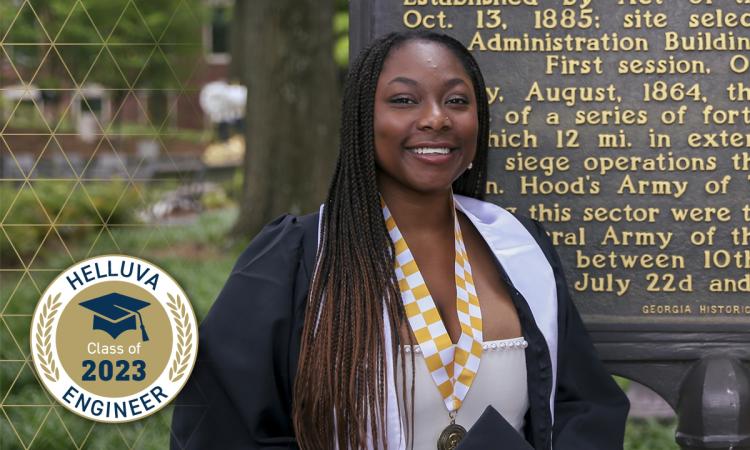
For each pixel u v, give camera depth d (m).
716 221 3.77
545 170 3.79
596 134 3.78
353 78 2.98
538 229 3.28
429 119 2.86
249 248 3.06
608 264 3.79
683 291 3.78
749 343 3.75
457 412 2.87
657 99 3.77
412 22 3.77
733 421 3.68
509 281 3.00
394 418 2.79
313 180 13.06
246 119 13.30
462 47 3.06
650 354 3.77
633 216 3.78
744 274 3.77
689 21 3.76
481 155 3.23
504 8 3.78
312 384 2.82
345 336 2.83
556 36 3.78
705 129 3.77
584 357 3.17
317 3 12.93
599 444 3.08
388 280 2.87
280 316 2.90
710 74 3.76
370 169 2.95
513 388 2.94
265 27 12.95
